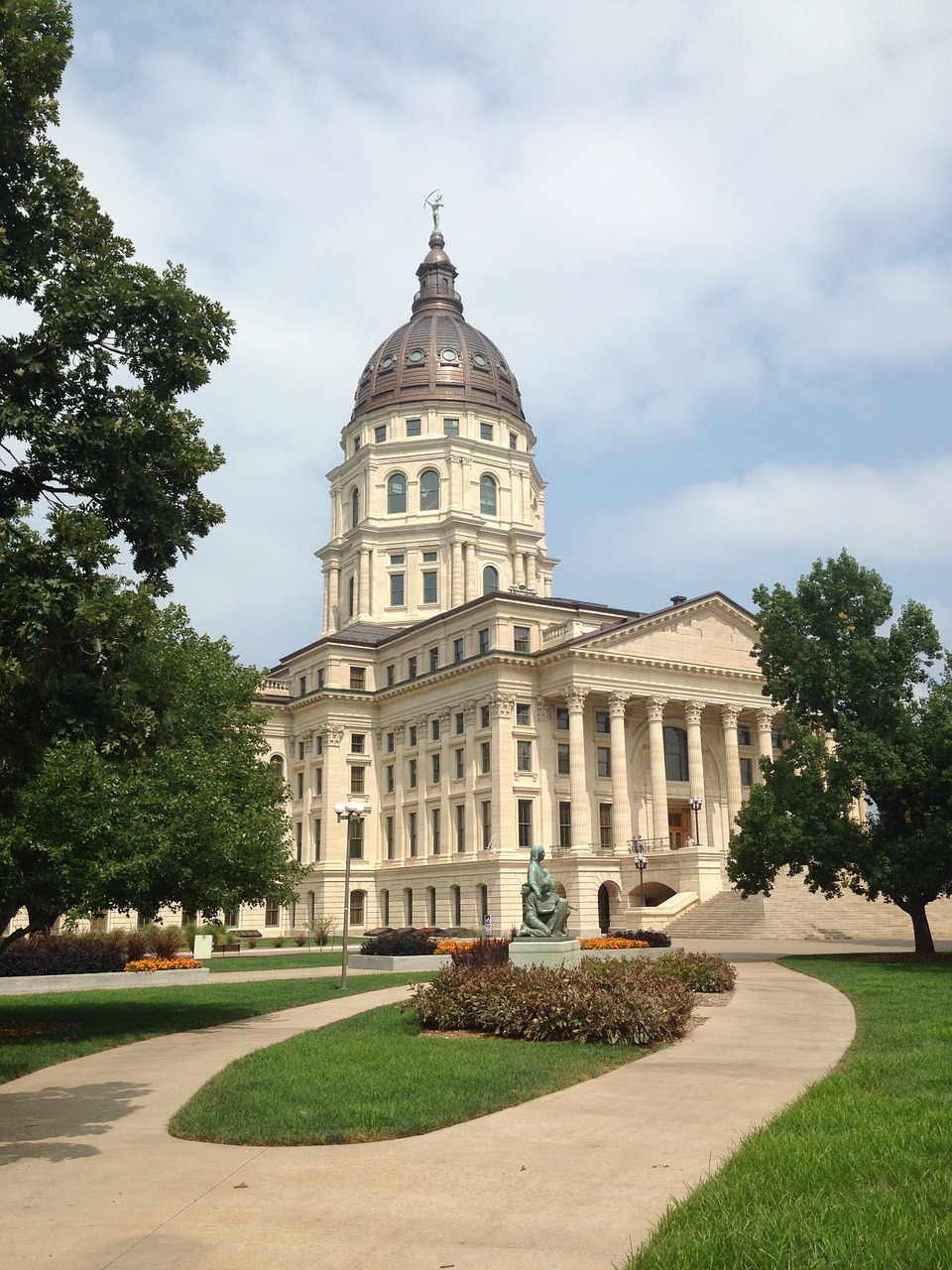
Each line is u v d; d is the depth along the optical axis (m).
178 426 17.66
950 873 42.91
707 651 76.56
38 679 14.88
